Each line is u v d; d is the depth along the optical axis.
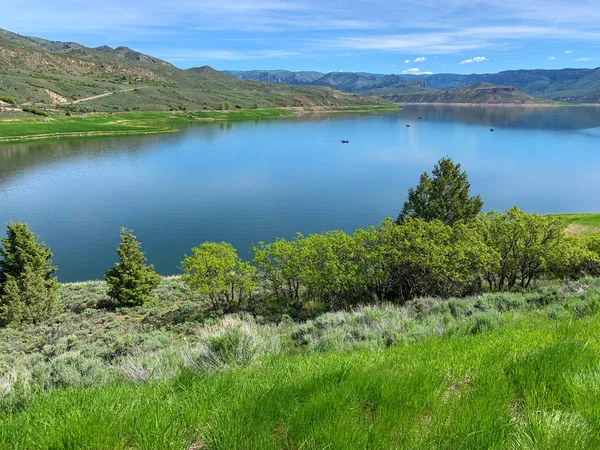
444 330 6.81
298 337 10.00
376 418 2.59
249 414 2.73
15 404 4.04
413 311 11.43
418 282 20.38
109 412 2.96
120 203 59.59
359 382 3.18
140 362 5.84
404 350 4.95
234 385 3.59
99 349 13.96
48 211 54.94
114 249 41.91
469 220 22.88
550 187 68.88
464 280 19.53
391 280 20.81
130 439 2.65
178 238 45.69
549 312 7.75
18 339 18.31
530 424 2.48
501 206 58.28
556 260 18.59
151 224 50.25
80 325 20.95
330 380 3.35
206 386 3.58
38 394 4.28
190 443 2.62
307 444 2.36
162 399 3.38
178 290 27.84
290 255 22.06
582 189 67.06
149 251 41.75
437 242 19.64
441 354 4.23
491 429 2.40
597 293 9.33
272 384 3.41
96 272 36.56
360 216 54.28
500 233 20.23
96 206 57.81
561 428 2.36
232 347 5.40
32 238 23.47
